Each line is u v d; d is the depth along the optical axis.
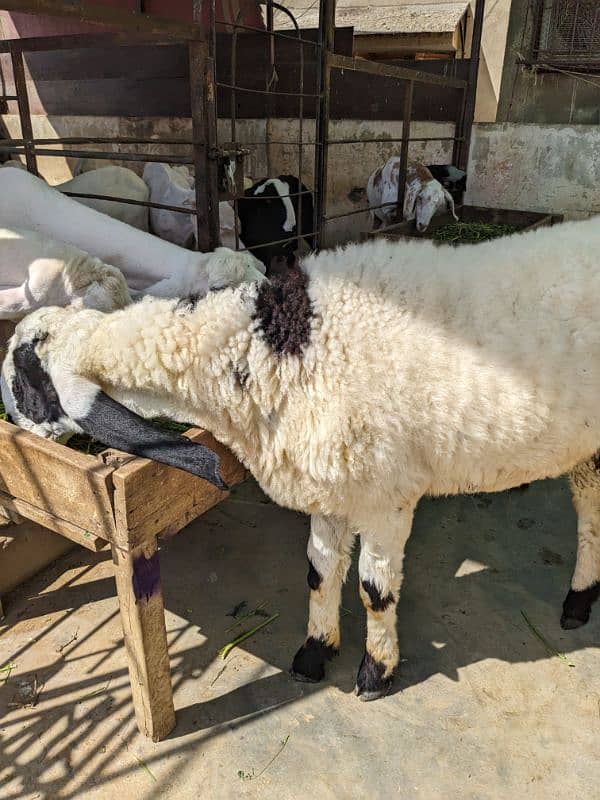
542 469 2.31
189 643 2.69
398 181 5.72
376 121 6.53
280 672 2.57
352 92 6.54
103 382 2.07
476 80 5.96
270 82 6.69
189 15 7.26
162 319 2.06
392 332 2.06
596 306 2.08
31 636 2.72
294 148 6.90
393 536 2.25
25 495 2.16
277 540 3.29
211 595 2.94
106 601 2.91
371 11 8.04
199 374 2.07
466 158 6.21
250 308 2.09
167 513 2.04
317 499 2.21
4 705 2.42
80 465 1.88
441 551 3.21
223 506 3.54
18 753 2.24
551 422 2.12
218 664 2.60
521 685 2.50
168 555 3.18
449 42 7.52
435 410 2.06
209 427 2.21
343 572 2.47
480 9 5.70
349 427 2.03
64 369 1.99
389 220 6.12
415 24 7.57
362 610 2.91
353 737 2.30
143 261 3.49
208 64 3.16
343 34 6.19
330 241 7.18
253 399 2.09
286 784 2.14
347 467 2.07
